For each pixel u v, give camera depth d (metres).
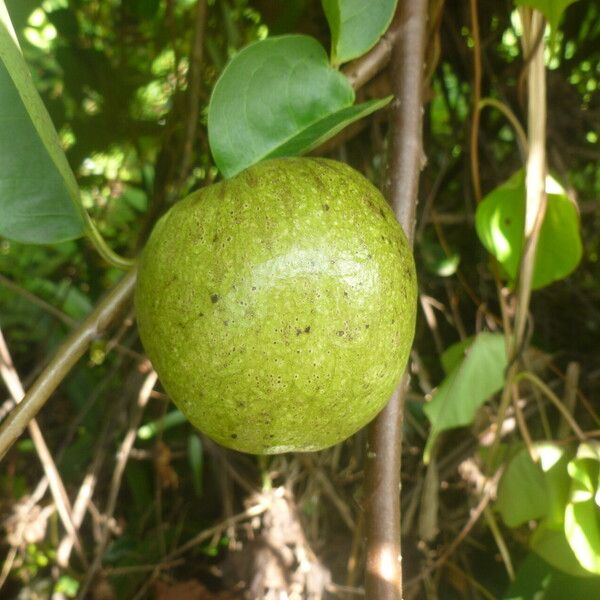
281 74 0.27
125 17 0.60
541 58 0.37
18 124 0.28
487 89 0.51
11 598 0.57
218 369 0.22
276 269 0.22
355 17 0.28
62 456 0.59
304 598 0.49
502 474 0.41
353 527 0.48
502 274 0.44
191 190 0.52
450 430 0.50
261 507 0.50
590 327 0.55
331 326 0.22
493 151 0.53
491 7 0.49
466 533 0.46
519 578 0.41
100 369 0.64
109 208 0.68
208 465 0.60
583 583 0.40
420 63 0.31
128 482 0.61
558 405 0.40
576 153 0.51
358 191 0.24
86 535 0.59
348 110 0.27
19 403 0.24
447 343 0.55
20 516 0.53
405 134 0.30
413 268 0.25
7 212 0.27
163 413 0.53
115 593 0.54
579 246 0.39
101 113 0.60
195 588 0.51
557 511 0.40
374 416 0.25
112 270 0.69
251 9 0.55
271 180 0.23
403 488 0.50
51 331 0.59
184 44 0.60
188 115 0.47
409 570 0.49
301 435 0.24
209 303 0.22
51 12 0.59
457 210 0.54
